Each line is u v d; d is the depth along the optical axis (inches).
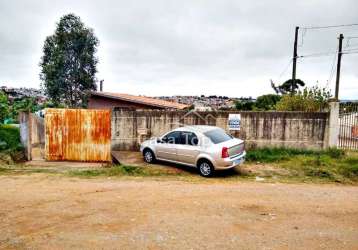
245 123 507.5
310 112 494.0
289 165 429.1
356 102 488.4
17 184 322.3
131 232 195.0
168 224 208.8
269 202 264.7
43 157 506.6
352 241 185.5
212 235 191.5
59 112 476.4
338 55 784.9
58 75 1007.0
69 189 302.2
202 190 304.3
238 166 431.8
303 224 212.8
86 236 188.7
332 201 271.0
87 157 481.7
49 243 179.0
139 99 920.9
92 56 1058.1
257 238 187.9
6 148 492.4
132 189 305.9
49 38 1031.6
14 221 213.9
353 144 486.6
